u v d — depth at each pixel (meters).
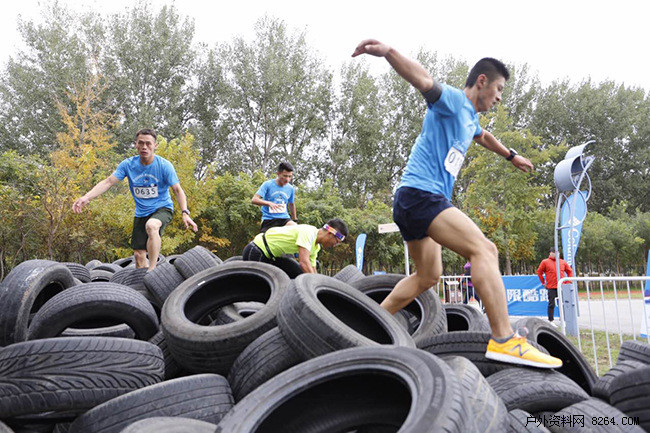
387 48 2.63
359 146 43.56
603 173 53.81
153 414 2.37
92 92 23.02
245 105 41.03
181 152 19.16
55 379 2.50
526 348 2.65
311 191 27.19
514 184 27.98
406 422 1.52
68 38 36.00
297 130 41.78
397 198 2.97
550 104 50.44
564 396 2.44
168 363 3.60
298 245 5.03
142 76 39.38
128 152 27.67
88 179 17.42
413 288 3.34
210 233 21.66
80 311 3.55
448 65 44.31
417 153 2.96
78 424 2.40
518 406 2.38
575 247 9.65
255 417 1.86
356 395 2.00
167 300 3.78
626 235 39.72
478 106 3.03
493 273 2.70
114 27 38.75
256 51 40.19
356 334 2.50
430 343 3.05
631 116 53.09
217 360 3.17
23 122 36.19
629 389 2.15
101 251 16.27
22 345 2.57
